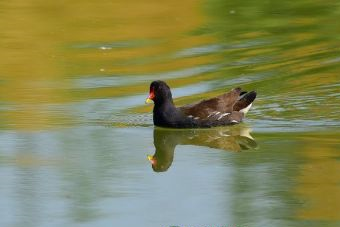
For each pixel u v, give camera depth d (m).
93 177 14.88
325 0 27.61
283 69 20.80
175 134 17.34
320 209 13.22
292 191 14.02
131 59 22.02
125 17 25.86
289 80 20.02
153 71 20.95
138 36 24.11
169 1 27.36
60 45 23.42
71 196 14.09
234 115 17.64
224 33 24.25
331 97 18.83
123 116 18.19
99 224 12.84
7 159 15.80
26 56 22.38
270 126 17.34
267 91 19.34
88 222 12.92
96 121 17.84
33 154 16.06
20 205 13.70
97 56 22.33
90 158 15.88
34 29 24.75
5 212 13.38
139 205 13.60
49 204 13.75
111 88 19.83
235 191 14.12
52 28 24.89
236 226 12.66
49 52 22.75
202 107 17.58
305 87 19.50
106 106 18.70
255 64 21.25
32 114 18.20
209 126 17.45
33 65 21.70
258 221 12.83
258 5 27.06
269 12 26.34
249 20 25.52
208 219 12.93
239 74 20.52
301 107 18.30
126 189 14.40
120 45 23.33
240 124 17.55
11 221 13.02
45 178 14.91
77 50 22.91
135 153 16.20
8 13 26.25
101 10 26.61
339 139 16.39
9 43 23.53
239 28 24.72
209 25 25.08
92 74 20.88
